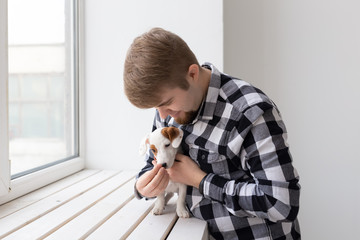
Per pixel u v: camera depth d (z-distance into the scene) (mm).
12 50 1499
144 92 676
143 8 1411
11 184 964
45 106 1809
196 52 1380
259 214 730
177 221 810
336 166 1561
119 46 1438
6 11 916
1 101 895
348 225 1562
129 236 708
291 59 1574
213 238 823
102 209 890
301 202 1598
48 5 1506
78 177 1307
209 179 780
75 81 1472
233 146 757
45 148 1760
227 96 786
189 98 752
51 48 1547
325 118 1558
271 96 1602
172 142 787
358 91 1522
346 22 1516
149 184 791
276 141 731
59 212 863
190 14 1378
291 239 839
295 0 1555
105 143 1475
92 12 1451
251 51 1605
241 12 1604
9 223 775
